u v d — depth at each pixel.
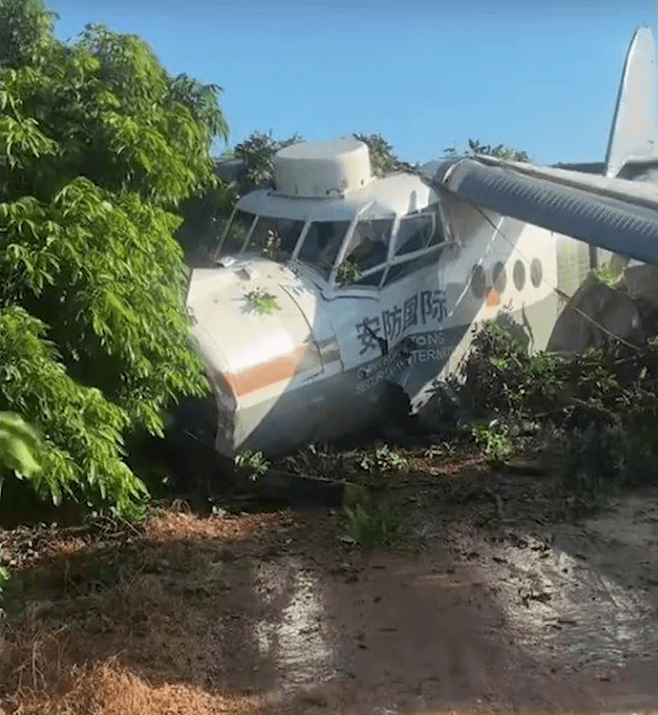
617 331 13.70
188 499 9.89
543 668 6.21
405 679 6.12
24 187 8.02
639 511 9.10
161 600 7.25
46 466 7.21
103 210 7.68
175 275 9.00
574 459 9.91
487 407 11.45
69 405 7.39
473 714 5.68
